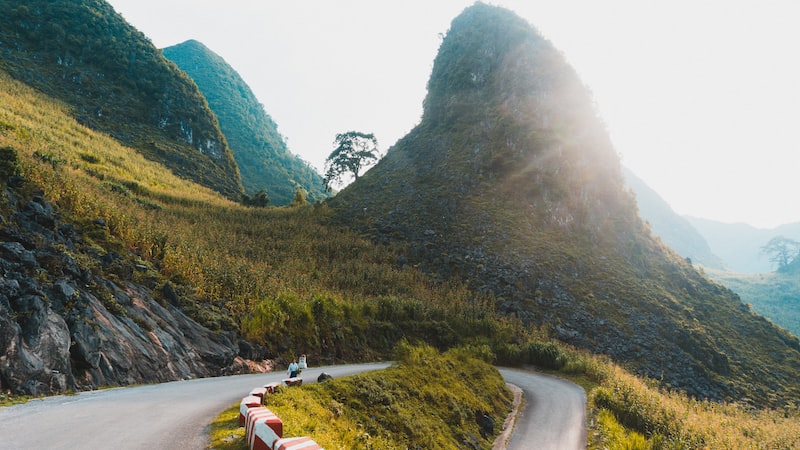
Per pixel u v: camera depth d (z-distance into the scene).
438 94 134.12
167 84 145.38
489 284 67.81
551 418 31.14
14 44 122.88
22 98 94.06
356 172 131.12
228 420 11.84
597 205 90.62
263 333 31.23
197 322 26.77
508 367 51.38
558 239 79.38
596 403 34.31
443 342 50.00
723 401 53.91
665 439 27.12
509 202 87.75
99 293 20.45
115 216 31.88
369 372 23.69
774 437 30.14
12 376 13.19
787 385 61.19
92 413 11.66
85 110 116.69
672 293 77.50
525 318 61.38
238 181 143.12
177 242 37.28
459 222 84.31
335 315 40.81
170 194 77.19
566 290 68.19
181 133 135.12
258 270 42.88
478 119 116.06
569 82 116.25
